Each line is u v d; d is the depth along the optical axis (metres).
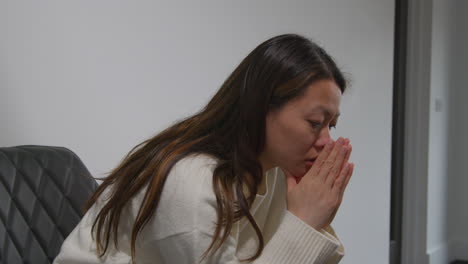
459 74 4.01
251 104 0.80
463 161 4.03
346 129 2.70
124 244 0.85
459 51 3.99
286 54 0.79
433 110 3.59
